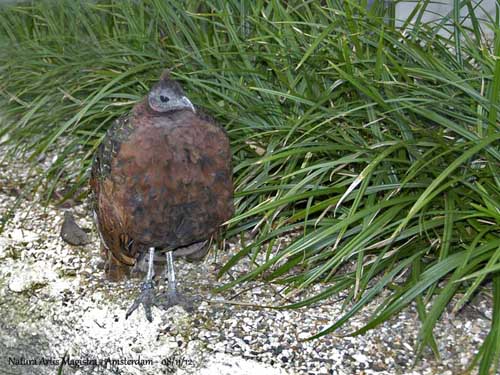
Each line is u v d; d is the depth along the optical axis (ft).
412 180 5.89
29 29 7.84
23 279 6.33
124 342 5.81
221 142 5.39
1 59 7.44
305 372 5.33
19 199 6.92
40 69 7.41
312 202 6.35
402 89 6.22
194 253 6.16
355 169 6.24
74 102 7.17
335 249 5.93
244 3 6.97
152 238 5.56
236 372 5.44
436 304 5.22
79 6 7.50
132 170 5.30
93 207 6.00
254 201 6.47
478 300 5.74
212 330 5.68
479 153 5.84
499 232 5.71
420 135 6.05
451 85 6.05
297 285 5.86
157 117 5.27
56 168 7.14
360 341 5.51
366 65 6.25
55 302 6.10
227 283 6.12
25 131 7.16
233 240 6.55
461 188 5.87
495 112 5.55
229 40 6.98
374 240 5.99
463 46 6.63
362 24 6.19
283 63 6.52
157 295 6.01
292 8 6.79
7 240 6.66
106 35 7.19
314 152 6.30
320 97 6.18
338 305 5.85
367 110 6.08
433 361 5.34
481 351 5.08
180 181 5.33
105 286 6.15
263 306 5.84
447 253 5.45
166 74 5.27
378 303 5.83
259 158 6.34
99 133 7.00
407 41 6.15
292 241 6.18
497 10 6.42
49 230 6.76
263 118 6.59
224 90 6.77
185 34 6.82
